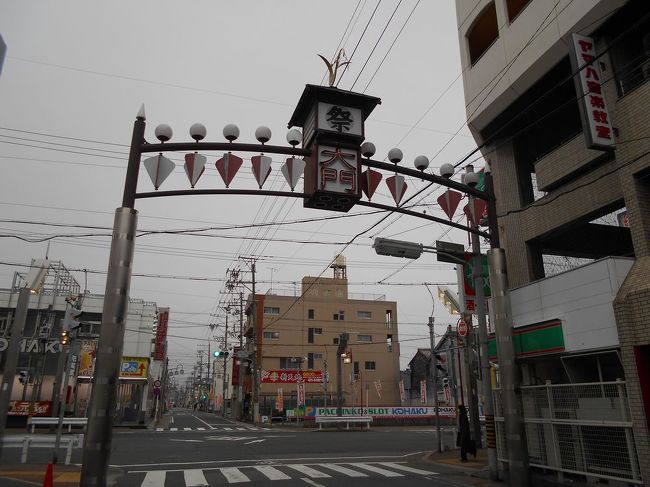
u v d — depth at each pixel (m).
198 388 136.38
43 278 35.94
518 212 15.55
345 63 11.77
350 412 42.41
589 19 12.48
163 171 10.27
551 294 12.76
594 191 13.48
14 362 11.27
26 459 15.48
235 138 10.87
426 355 61.41
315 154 10.78
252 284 51.12
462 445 16.44
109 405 8.84
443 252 14.21
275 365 56.44
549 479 12.02
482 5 16.91
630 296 10.23
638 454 9.78
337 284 61.75
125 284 9.41
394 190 11.80
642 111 11.02
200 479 12.88
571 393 11.83
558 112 15.66
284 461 17.09
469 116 17.25
